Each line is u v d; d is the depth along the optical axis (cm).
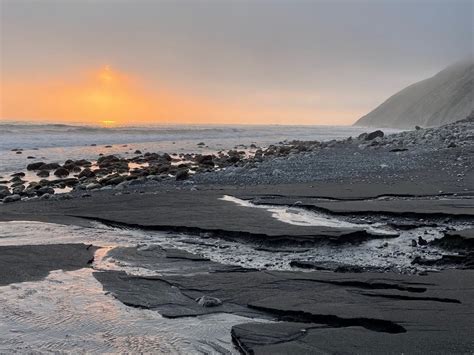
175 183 1742
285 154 3166
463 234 773
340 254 796
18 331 525
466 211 965
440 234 858
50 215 1168
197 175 1942
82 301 614
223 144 5262
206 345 492
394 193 1243
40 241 923
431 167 1777
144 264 774
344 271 719
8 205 1344
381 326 506
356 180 1539
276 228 911
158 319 558
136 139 5612
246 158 3028
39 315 568
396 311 532
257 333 495
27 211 1225
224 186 1597
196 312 576
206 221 1000
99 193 1549
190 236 945
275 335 489
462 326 486
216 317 562
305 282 660
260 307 575
